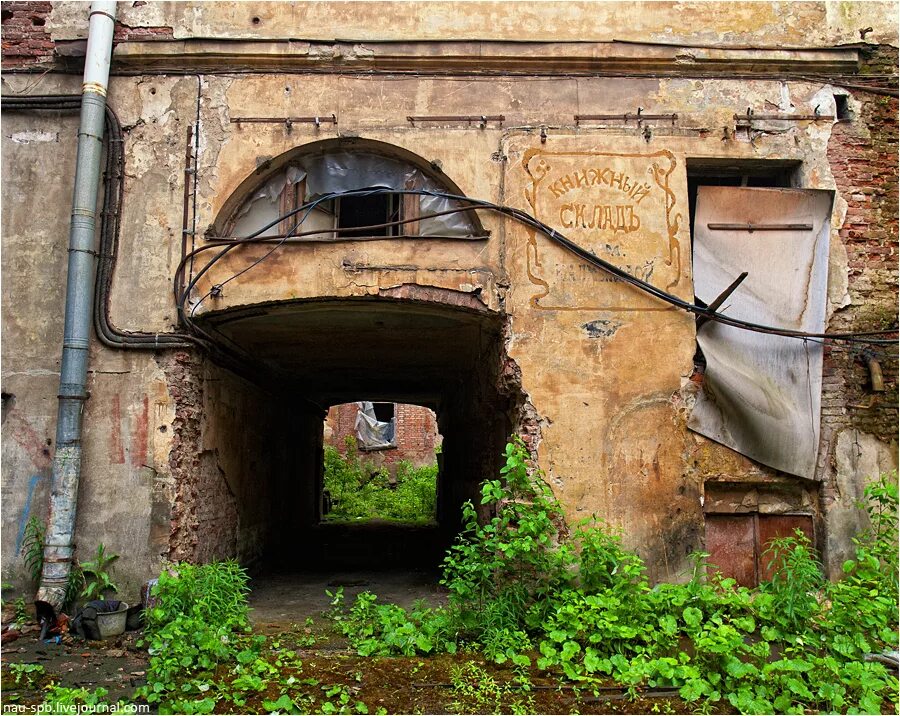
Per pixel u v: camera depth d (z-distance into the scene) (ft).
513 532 20.57
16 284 23.47
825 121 24.41
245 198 24.34
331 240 23.25
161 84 24.20
